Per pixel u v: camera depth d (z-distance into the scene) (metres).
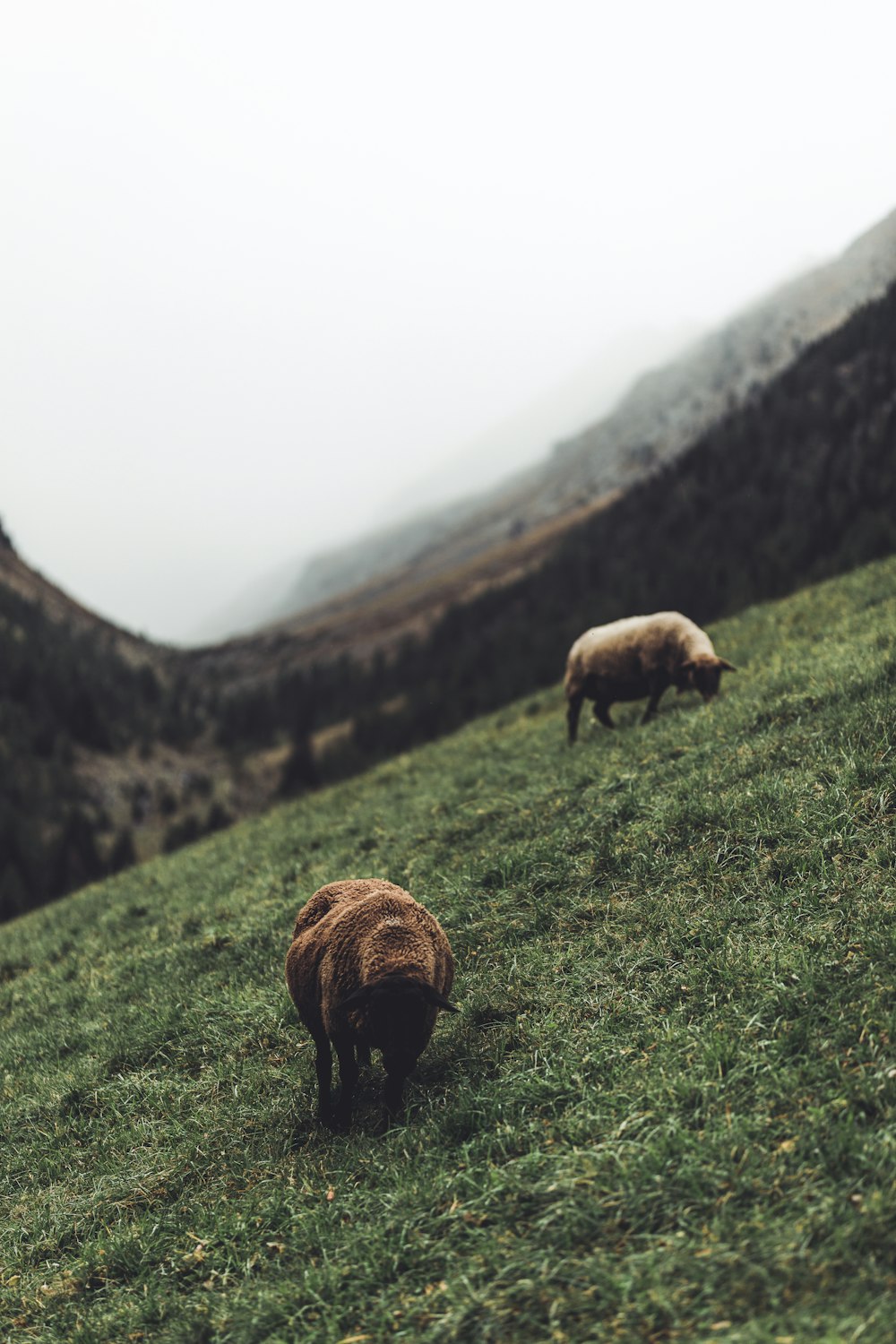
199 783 100.38
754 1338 3.42
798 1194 4.15
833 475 66.25
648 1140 4.82
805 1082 4.92
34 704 100.19
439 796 14.15
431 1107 6.01
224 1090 7.50
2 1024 11.11
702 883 7.72
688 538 86.31
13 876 55.50
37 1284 5.71
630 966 6.93
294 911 10.80
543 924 8.16
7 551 158.12
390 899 6.36
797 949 6.16
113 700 115.25
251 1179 6.11
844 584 20.50
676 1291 3.79
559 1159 4.87
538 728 18.12
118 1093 8.05
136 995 10.28
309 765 67.00
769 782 8.53
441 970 6.29
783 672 12.39
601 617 63.78
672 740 11.13
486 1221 4.73
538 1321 3.95
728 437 107.44
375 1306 4.42
